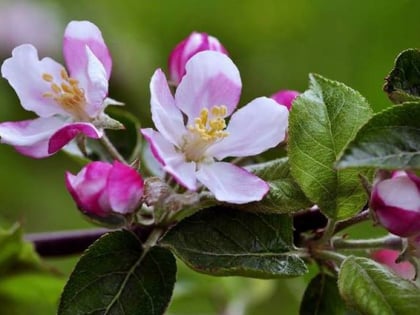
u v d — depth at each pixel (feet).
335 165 1.26
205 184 1.37
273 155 1.67
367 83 2.34
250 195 1.35
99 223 1.46
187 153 1.40
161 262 1.38
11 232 1.65
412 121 1.28
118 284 1.37
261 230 1.37
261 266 1.36
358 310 1.33
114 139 1.60
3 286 1.77
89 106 1.44
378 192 1.34
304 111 1.38
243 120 1.41
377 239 1.41
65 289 1.36
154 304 1.36
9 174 2.17
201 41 1.49
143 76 2.31
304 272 1.37
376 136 1.27
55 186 2.18
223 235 1.36
